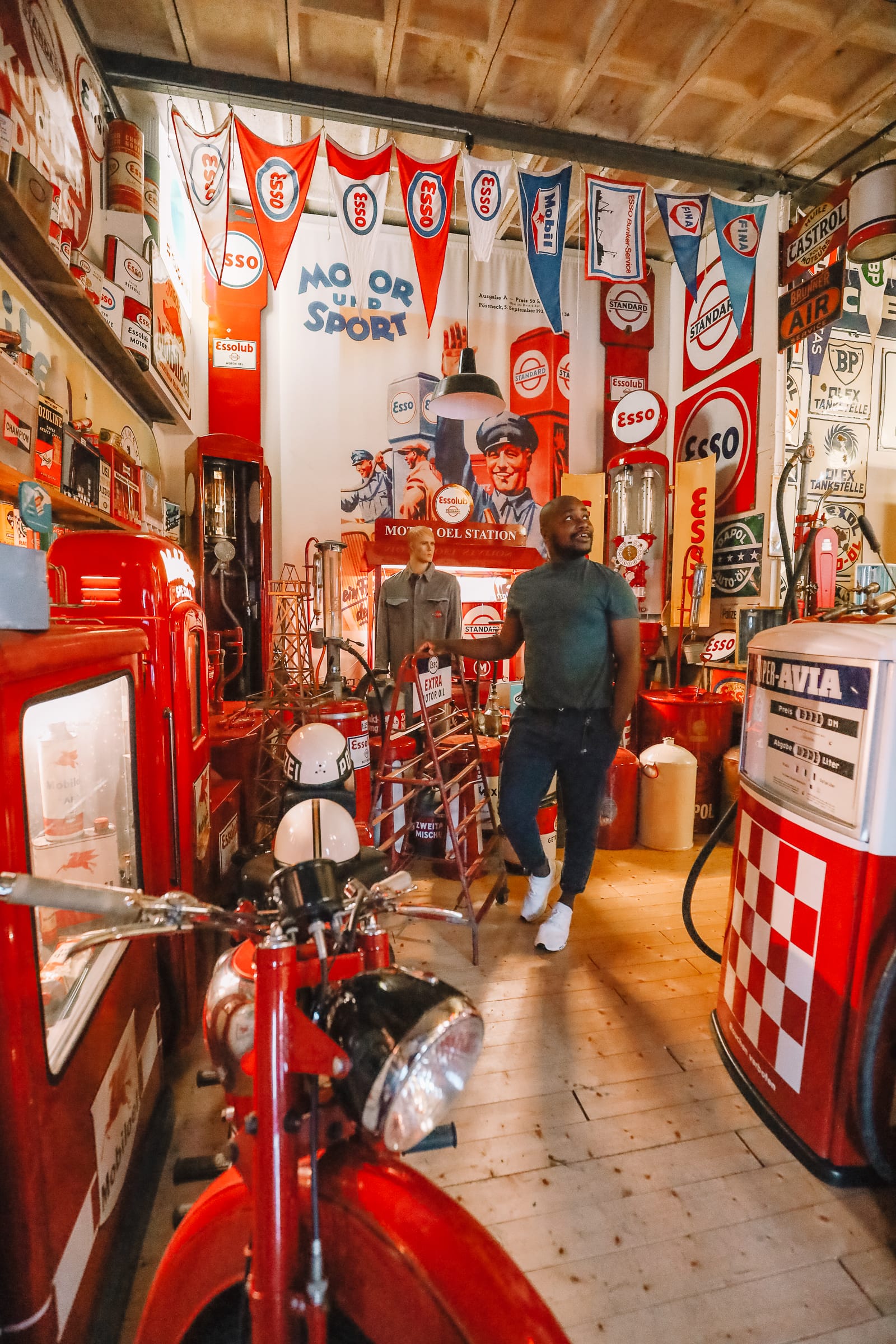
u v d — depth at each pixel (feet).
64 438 7.20
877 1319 4.08
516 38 11.21
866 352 16.42
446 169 9.61
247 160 9.16
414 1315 2.35
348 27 10.91
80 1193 3.52
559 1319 4.03
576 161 13.88
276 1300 2.37
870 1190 5.03
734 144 14.11
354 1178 2.62
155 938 5.53
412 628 14.01
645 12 10.87
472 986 7.77
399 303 17.30
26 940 2.94
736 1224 4.71
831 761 5.06
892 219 11.66
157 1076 5.48
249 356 16.07
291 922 2.67
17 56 7.51
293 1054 2.43
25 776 3.04
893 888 4.72
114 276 10.14
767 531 15.39
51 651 3.29
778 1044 5.57
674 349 18.71
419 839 10.93
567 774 8.45
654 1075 6.30
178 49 11.00
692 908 9.98
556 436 18.07
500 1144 5.43
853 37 11.30
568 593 8.30
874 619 5.96
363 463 17.26
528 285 18.13
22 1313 2.93
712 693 15.12
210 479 14.38
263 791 11.25
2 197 5.60
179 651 6.27
